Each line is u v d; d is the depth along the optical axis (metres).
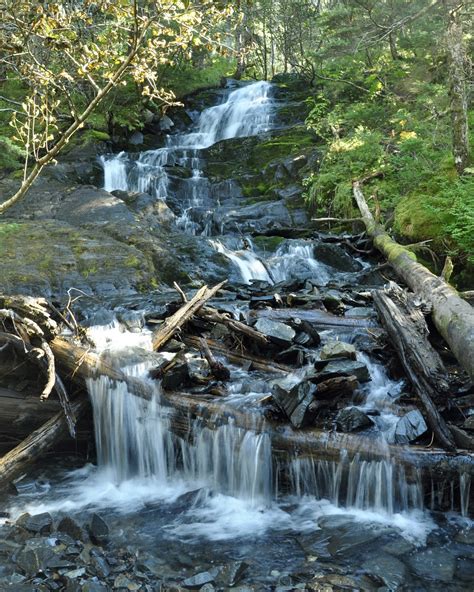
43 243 10.07
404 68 17.59
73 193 12.54
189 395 5.60
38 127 15.30
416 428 4.92
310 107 19.70
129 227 11.05
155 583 3.99
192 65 23.80
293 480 5.04
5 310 6.10
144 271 9.70
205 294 7.13
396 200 12.51
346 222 13.37
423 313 6.71
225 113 20.45
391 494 4.74
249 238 12.41
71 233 10.52
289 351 6.30
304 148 16.28
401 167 13.31
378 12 16.67
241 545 4.45
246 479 5.16
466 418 5.07
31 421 5.95
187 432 5.44
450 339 5.94
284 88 22.02
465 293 7.73
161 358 6.12
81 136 16.73
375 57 18.84
